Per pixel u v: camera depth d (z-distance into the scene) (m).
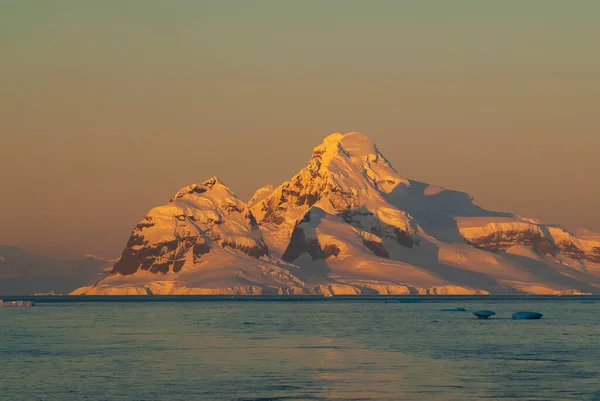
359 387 192.50
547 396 181.88
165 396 182.50
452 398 179.75
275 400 177.88
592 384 196.50
